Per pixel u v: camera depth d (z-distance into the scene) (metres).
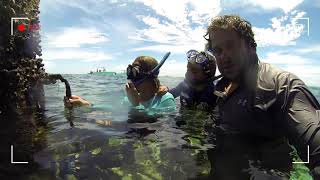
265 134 0.71
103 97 1.46
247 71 0.72
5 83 0.97
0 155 0.65
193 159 0.64
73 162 0.62
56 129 0.84
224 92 0.81
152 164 0.62
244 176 0.57
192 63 1.13
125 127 0.88
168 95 1.17
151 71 1.11
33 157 0.64
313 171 0.56
